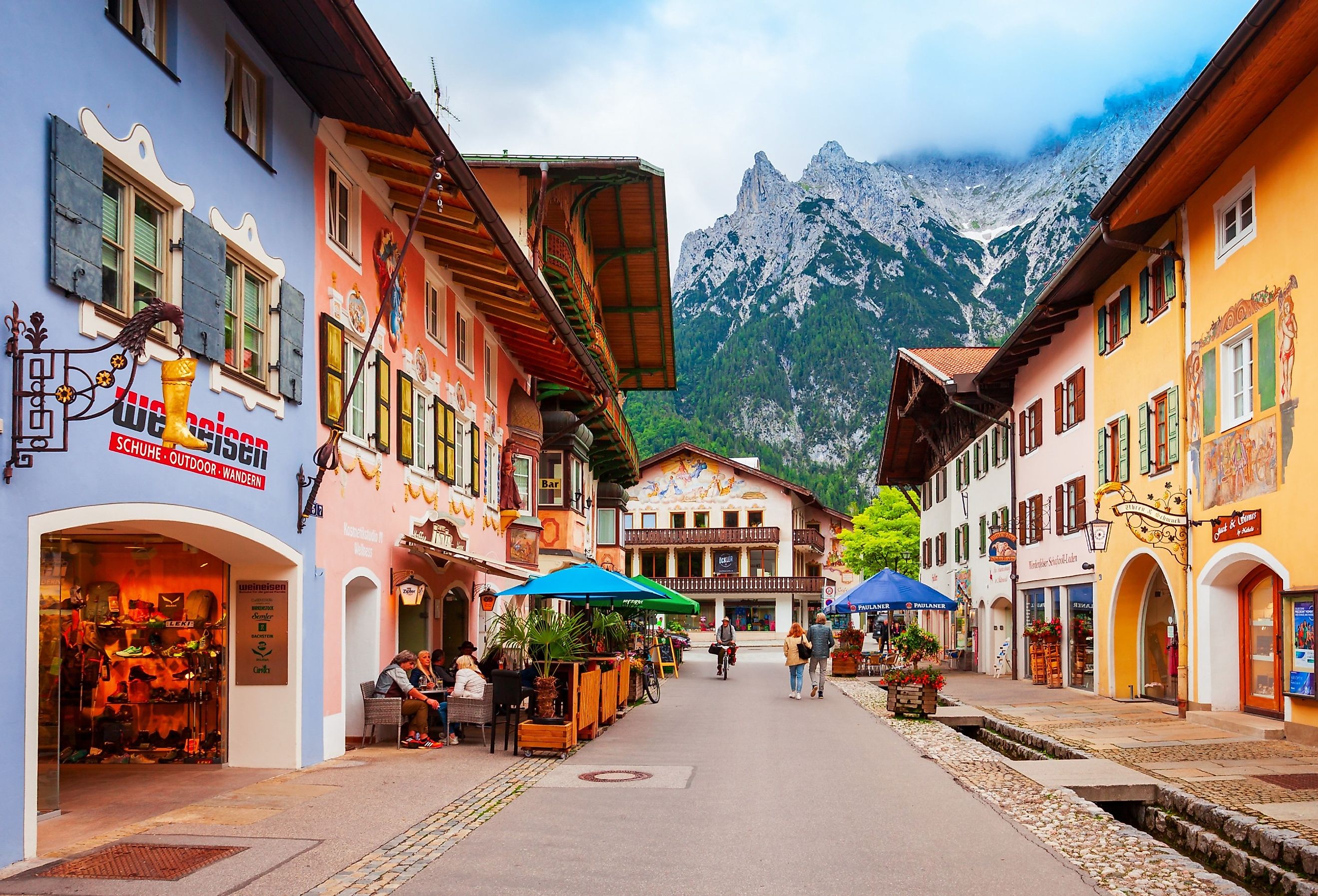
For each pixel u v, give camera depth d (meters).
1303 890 8.19
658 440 167.50
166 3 10.50
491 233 16.88
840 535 78.44
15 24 8.14
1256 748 15.18
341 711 14.45
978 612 39.47
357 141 14.91
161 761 12.98
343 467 14.69
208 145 11.12
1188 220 19.86
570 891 7.41
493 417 24.00
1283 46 14.57
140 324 8.19
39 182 8.37
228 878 7.58
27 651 8.12
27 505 8.16
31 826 8.14
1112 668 24.31
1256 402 17.09
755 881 7.73
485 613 23.31
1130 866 8.23
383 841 8.84
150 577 13.11
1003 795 11.38
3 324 7.92
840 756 14.64
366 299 15.70
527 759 14.11
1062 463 28.48
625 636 25.09
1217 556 18.44
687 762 13.92
